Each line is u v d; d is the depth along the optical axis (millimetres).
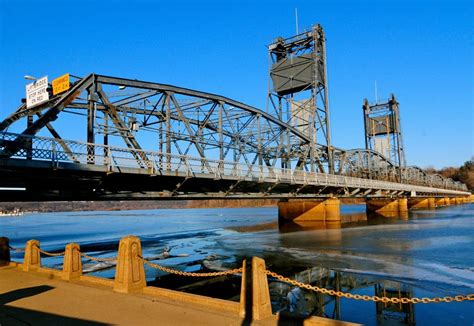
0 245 17719
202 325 7684
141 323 7859
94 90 24672
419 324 11633
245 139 44156
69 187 21547
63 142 19172
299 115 62125
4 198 19156
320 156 62281
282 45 64250
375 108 111188
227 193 32000
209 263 24672
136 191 24906
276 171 36375
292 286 17016
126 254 11172
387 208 87812
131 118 32125
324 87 62500
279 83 63406
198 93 33719
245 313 8289
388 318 12289
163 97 31391
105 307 9227
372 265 21609
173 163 24641
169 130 29922
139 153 22828
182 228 63875
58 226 84250
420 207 121062
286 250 29688
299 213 57344
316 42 60156
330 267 21641
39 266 15664
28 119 25578
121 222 94500
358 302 14266
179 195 27672
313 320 7668
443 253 25188
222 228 60281
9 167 17125
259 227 58438
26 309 9102
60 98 23609
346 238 36594
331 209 54062
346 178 53969
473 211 94688
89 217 141000
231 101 37875
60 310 8969
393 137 108812
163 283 18703
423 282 16938
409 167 112188
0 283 12539
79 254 13672
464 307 13312
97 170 20453
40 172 18797
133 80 27562
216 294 16359
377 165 88500
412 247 28594
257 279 8328
